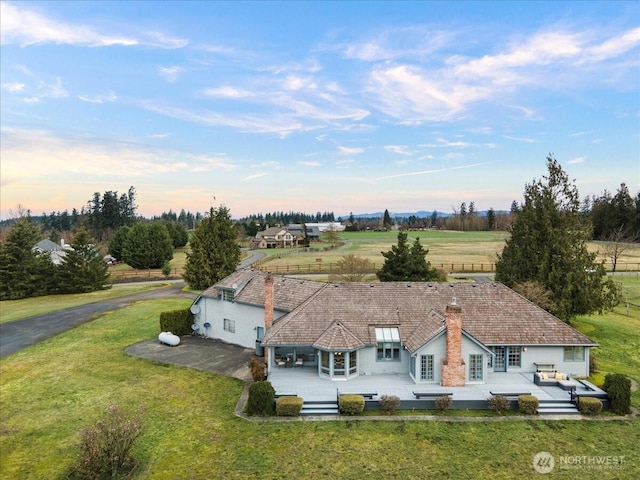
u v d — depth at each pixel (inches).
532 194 1752.0
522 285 1616.6
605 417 961.5
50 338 1614.2
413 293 1355.8
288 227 7613.2
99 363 1333.7
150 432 909.2
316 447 844.0
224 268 2738.7
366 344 1186.6
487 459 798.5
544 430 904.3
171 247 4259.4
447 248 5064.0
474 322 1239.5
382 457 807.1
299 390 1083.9
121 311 2043.6
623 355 1386.6
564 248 1589.6
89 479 743.7
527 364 1197.7
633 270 2992.1
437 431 901.8
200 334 1690.5
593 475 748.6
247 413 987.3
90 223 6417.3
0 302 2568.9
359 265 2464.3
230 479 745.6
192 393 1106.1
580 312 1572.3
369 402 1001.5
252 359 1254.9
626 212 4707.2
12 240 2721.5
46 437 896.9
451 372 1097.4
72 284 2797.7
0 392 1126.4
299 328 1226.0
